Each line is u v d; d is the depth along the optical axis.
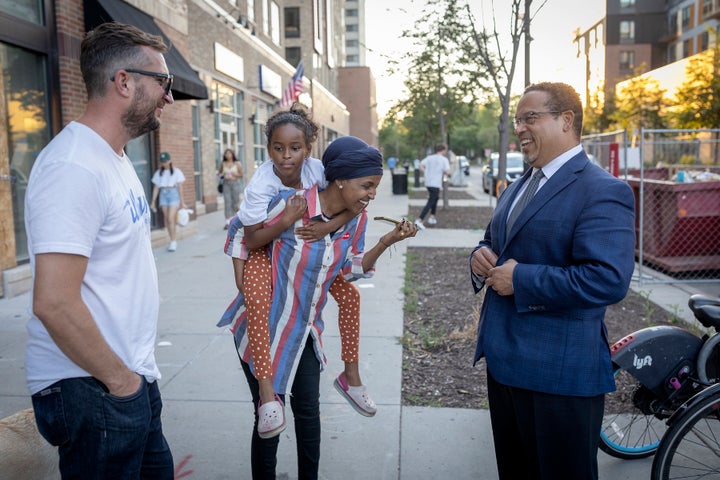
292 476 3.27
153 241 10.91
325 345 5.38
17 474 2.33
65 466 1.93
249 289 2.44
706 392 2.66
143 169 11.62
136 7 10.45
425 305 6.81
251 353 2.44
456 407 4.14
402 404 4.18
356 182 2.34
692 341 3.03
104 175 1.82
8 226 7.11
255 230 2.41
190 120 13.53
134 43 1.91
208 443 3.64
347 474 3.29
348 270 2.68
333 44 54.69
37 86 8.27
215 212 18.30
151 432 2.23
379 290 7.47
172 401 4.22
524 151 2.38
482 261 2.46
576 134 2.30
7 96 7.57
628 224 2.15
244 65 21.58
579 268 2.13
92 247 1.78
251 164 22.77
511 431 2.48
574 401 2.23
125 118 1.91
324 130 40.53
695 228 8.13
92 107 1.90
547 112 2.26
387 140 86.12
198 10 16.53
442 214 16.75
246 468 3.37
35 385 1.89
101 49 1.87
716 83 25.80
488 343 2.41
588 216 2.16
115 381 1.82
